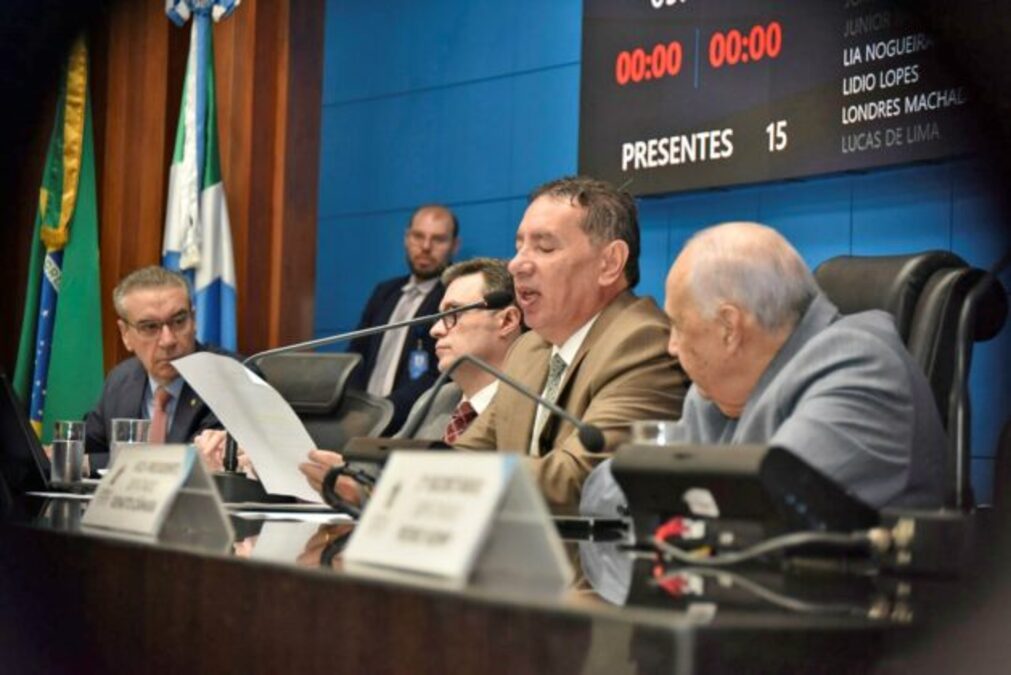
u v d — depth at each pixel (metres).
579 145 6.15
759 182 5.57
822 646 1.28
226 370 3.07
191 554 1.78
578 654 1.24
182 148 7.24
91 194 7.73
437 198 6.95
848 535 1.72
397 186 7.11
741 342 2.41
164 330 4.66
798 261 2.44
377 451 2.61
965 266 2.82
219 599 1.72
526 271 3.44
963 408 1.94
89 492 3.45
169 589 1.83
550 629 1.26
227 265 7.17
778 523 1.71
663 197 5.97
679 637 1.19
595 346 3.34
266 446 3.04
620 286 3.46
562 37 6.47
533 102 6.57
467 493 1.45
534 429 3.47
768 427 2.33
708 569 1.69
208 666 1.74
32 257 7.71
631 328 3.30
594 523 2.51
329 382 4.33
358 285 7.25
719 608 1.33
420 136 7.02
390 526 1.55
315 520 2.72
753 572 1.67
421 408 2.73
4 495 2.94
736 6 5.63
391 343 6.43
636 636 1.21
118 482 2.20
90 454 4.45
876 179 5.35
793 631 1.25
